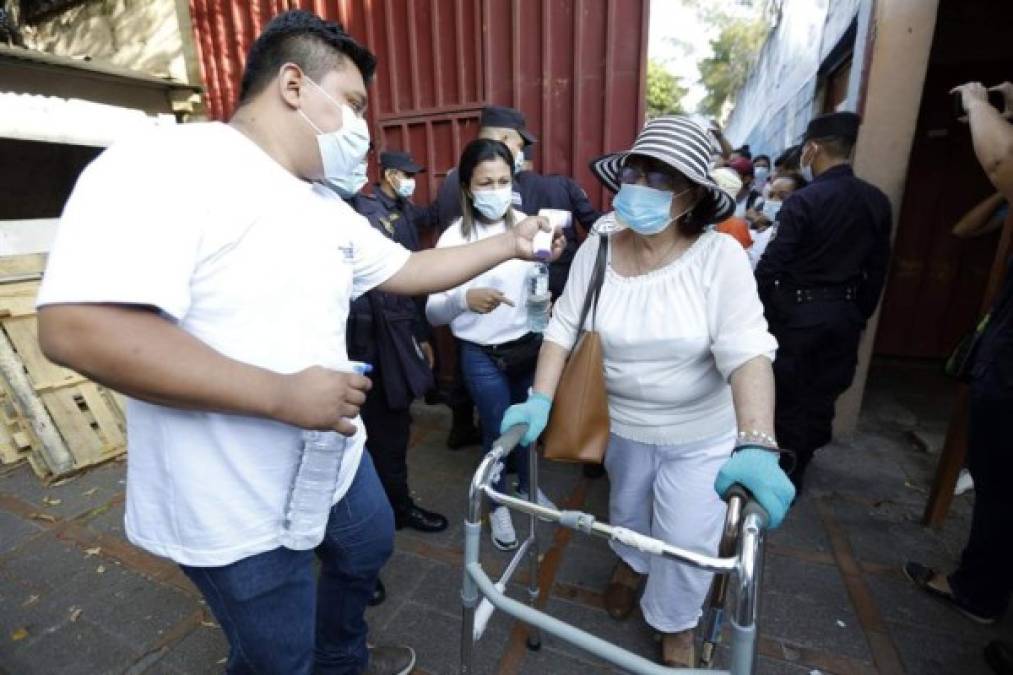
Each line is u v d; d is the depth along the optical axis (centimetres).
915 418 374
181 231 84
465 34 337
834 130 252
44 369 315
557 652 187
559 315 169
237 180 94
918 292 500
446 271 156
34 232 394
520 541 241
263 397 88
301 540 112
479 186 210
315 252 105
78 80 429
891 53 289
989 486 182
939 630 194
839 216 243
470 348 229
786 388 263
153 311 83
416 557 235
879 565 227
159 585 221
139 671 183
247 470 103
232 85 433
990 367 176
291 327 102
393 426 227
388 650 180
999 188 173
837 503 271
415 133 367
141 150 86
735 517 97
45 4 520
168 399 83
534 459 175
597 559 232
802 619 199
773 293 262
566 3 311
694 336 146
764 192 517
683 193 142
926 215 484
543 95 326
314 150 111
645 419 163
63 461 303
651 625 176
